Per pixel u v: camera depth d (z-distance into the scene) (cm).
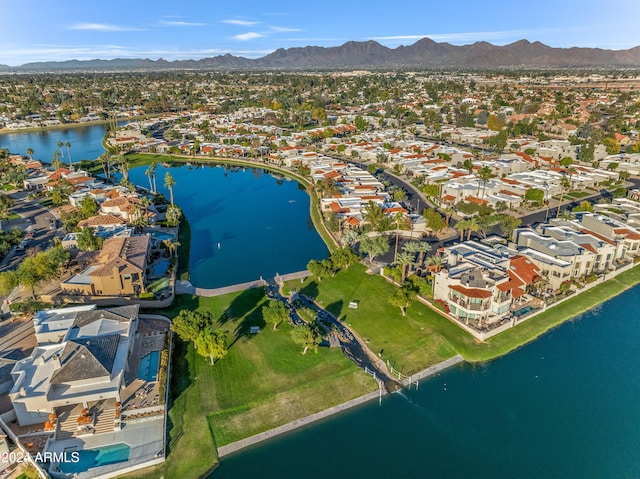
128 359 7588
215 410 6762
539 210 15738
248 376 7469
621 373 7900
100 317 8069
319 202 17150
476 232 13650
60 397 6334
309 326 8150
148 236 12025
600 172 19150
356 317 9281
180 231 14400
